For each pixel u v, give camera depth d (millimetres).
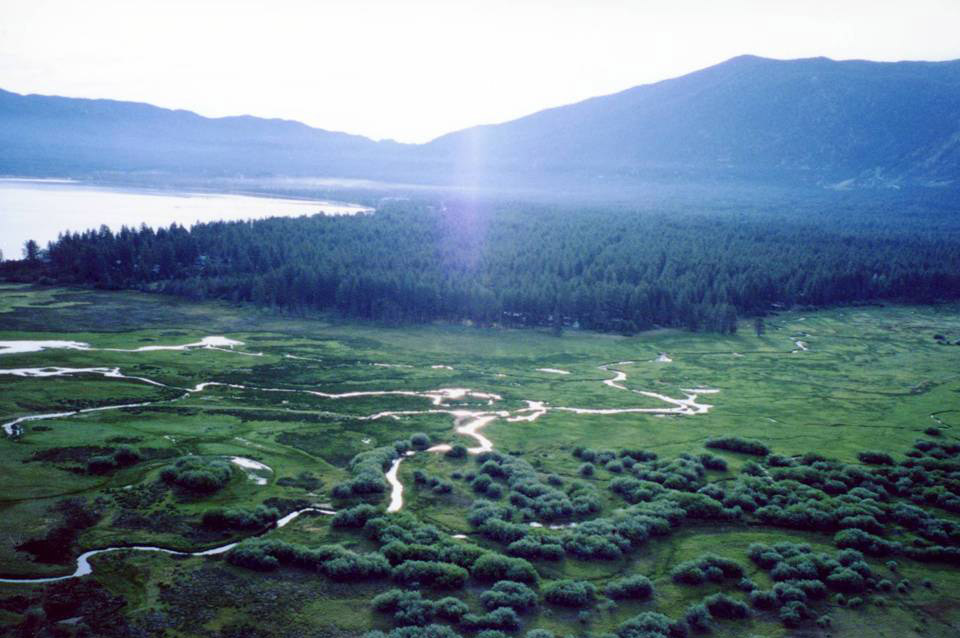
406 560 87938
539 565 90062
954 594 86625
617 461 124500
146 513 98125
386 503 106625
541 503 105625
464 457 126062
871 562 93188
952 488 115000
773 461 127125
